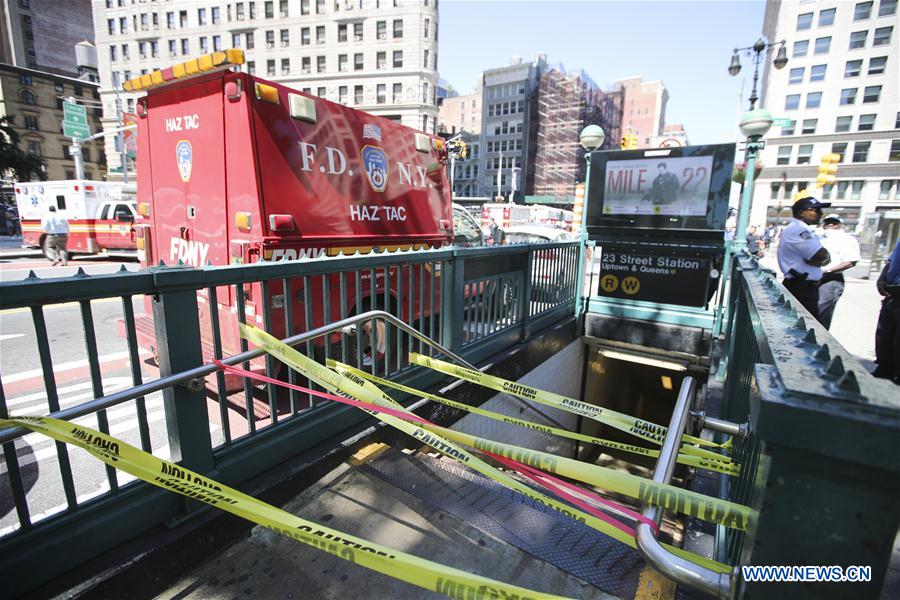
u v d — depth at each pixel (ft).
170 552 5.91
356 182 13.42
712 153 17.34
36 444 11.05
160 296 6.03
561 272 19.20
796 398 2.32
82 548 5.38
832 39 146.92
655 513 3.80
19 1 207.21
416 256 10.44
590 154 19.60
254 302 10.79
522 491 5.33
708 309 18.67
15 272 39.73
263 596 5.84
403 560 4.25
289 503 7.57
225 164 11.29
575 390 22.21
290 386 7.19
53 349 18.92
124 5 175.83
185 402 6.37
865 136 145.07
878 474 2.18
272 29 167.43
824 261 16.37
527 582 6.35
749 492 4.44
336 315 12.24
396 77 160.56
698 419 5.91
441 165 17.24
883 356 16.66
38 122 182.09
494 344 14.47
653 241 19.06
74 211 48.19
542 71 236.22
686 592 6.24
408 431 6.19
